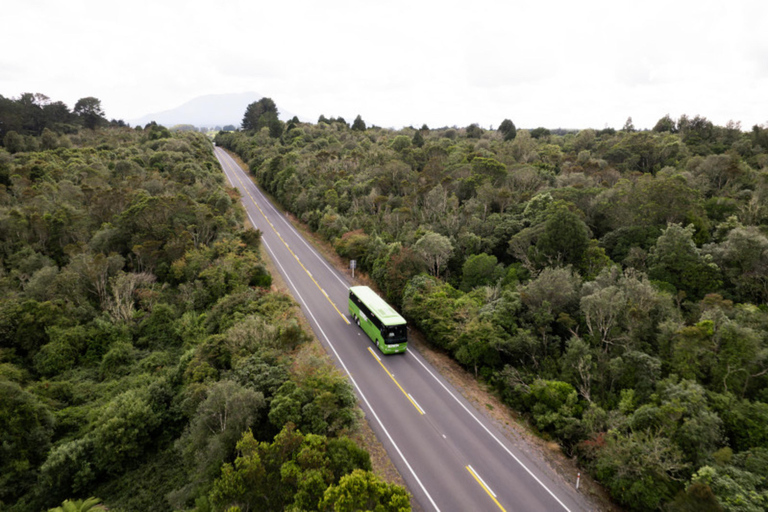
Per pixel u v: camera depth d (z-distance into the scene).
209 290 43.72
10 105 108.06
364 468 20.39
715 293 31.09
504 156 80.50
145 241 47.59
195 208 57.19
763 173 52.38
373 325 36.47
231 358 29.19
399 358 34.94
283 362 27.64
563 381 28.19
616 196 47.81
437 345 37.12
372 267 50.19
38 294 40.69
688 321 30.19
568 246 38.66
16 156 80.38
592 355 29.06
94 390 32.69
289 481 18.56
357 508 16.47
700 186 55.09
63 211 53.56
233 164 128.50
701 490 17.34
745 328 25.19
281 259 57.59
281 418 22.48
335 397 23.64
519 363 32.72
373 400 29.03
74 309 39.91
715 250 35.25
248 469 18.58
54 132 110.75
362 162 87.56
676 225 35.56
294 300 44.03
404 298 39.97
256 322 31.80
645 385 25.16
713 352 25.39
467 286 41.50
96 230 53.91
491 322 32.34
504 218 51.00
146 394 29.28
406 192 67.88
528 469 23.38
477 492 21.59
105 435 26.02
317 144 115.06
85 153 87.25
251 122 178.50
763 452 19.62
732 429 21.55
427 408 28.52
